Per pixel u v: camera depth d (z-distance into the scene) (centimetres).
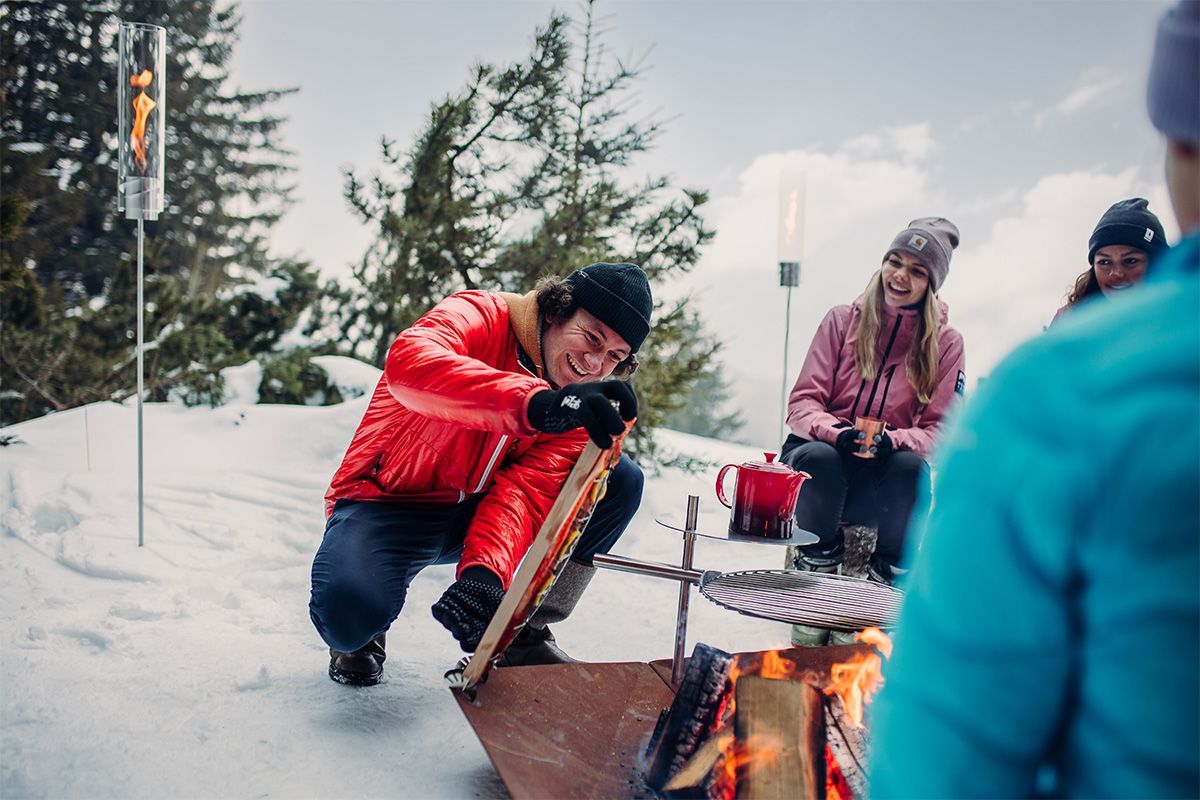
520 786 174
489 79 659
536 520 243
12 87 2059
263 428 544
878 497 350
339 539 238
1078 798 73
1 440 497
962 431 79
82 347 805
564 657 263
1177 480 66
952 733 76
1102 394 70
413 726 224
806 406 372
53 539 362
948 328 377
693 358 653
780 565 415
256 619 300
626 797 181
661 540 440
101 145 2173
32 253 1703
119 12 2536
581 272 243
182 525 390
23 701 222
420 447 240
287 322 788
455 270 664
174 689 236
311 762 201
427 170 655
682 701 190
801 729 175
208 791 187
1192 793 67
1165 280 74
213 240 2606
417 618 319
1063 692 74
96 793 184
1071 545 71
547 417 191
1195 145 74
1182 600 66
